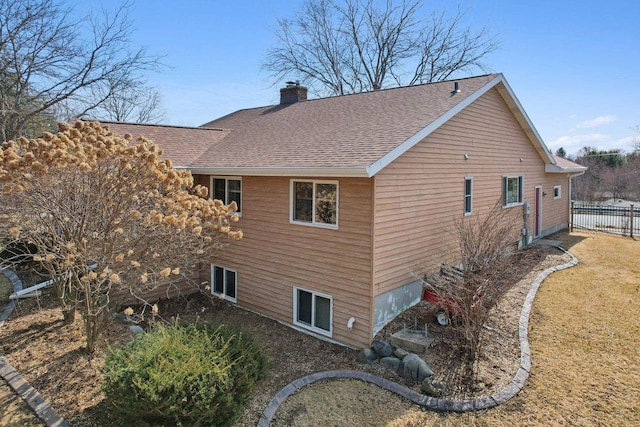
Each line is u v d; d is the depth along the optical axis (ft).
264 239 33.81
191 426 16.29
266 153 33.94
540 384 21.35
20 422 18.22
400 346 26.12
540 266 41.60
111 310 25.76
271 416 19.42
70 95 68.90
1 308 30.91
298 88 54.08
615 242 52.95
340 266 28.50
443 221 34.06
